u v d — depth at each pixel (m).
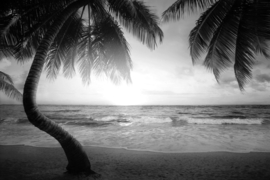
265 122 14.95
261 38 3.71
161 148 5.85
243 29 3.80
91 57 5.77
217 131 9.68
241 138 7.54
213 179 3.33
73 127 11.98
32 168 3.78
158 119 17.61
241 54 4.07
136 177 3.38
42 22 3.82
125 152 5.30
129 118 20.00
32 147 5.88
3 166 3.92
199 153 5.17
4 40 3.48
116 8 3.86
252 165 4.11
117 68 5.43
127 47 5.31
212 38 4.75
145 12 4.00
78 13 4.86
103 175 3.41
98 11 4.54
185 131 9.73
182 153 5.18
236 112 32.59
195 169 3.87
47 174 3.37
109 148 5.80
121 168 3.90
